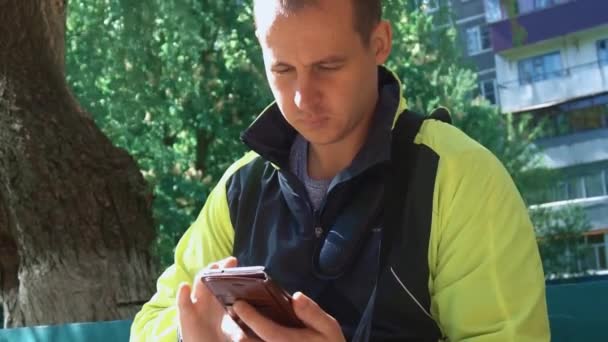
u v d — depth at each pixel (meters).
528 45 14.67
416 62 11.88
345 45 1.66
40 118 4.71
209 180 11.63
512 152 12.23
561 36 14.34
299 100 1.67
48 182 4.57
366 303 1.73
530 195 12.02
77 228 4.54
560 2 14.27
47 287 4.50
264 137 1.87
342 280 1.75
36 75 4.87
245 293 1.51
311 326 1.50
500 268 1.65
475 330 1.64
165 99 11.48
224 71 11.72
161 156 11.65
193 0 11.05
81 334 3.24
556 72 14.43
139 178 4.77
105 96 10.66
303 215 1.80
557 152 14.01
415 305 1.70
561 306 2.36
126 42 9.77
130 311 4.48
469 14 14.86
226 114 11.84
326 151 1.83
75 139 4.71
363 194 1.75
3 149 4.64
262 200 1.89
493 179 1.71
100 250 4.54
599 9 13.88
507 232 1.68
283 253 1.81
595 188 13.51
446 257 1.68
